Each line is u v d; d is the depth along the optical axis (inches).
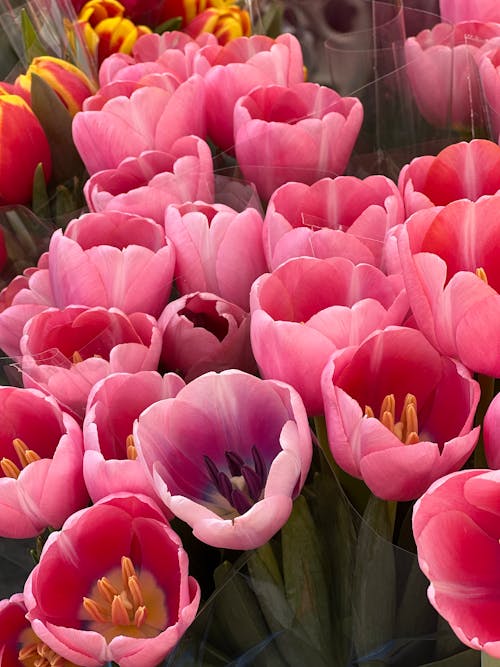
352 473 16.3
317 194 21.1
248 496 17.3
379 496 16.2
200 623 16.9
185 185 22.7
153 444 16.7
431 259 16.3
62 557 16.7
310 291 18.2
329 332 17.0
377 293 18.3
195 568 18.1
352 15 29.9
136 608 16.8
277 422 16.9
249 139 23.4
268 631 17.5
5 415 18.5
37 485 17.2
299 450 15.8
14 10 32.2
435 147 25.3
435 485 14.5
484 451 17.6
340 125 23.4
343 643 17.6
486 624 14.4
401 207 20.7
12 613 17.8
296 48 26.7
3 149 25.2
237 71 24.7
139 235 21.5
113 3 31.8
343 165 24.3
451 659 17.1
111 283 20.1
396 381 17.1
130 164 23.6
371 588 16.8
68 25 30.8
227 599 17.1
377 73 28.1
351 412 15.4
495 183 20.7
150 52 30.2
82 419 19.1
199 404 16.8
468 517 14.8
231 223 20.3
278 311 18.0
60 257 20.2
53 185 27.6
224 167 25.3
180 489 17.1
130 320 19.9
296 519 16.4
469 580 14.6
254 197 22.9
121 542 17.0
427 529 14.4
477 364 16.7
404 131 26.9
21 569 20.0
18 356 21.6
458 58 25.5
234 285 20.7
